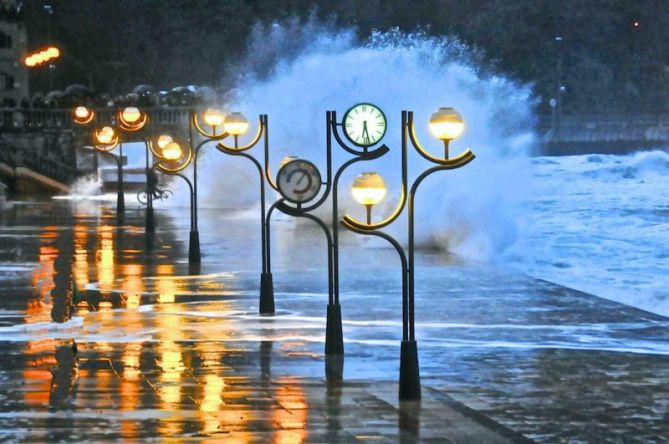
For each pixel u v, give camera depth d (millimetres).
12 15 155750
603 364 32875
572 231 91625
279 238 70625
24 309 41875
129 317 40375
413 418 25266
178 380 29172
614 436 24609
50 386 28047
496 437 23938
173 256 60281
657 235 88750
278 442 22688
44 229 77000
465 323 40219
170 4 193125
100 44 191250
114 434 22969
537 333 38312
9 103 140875
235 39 190750
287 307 43156
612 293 56094
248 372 30562
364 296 46344
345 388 28516
